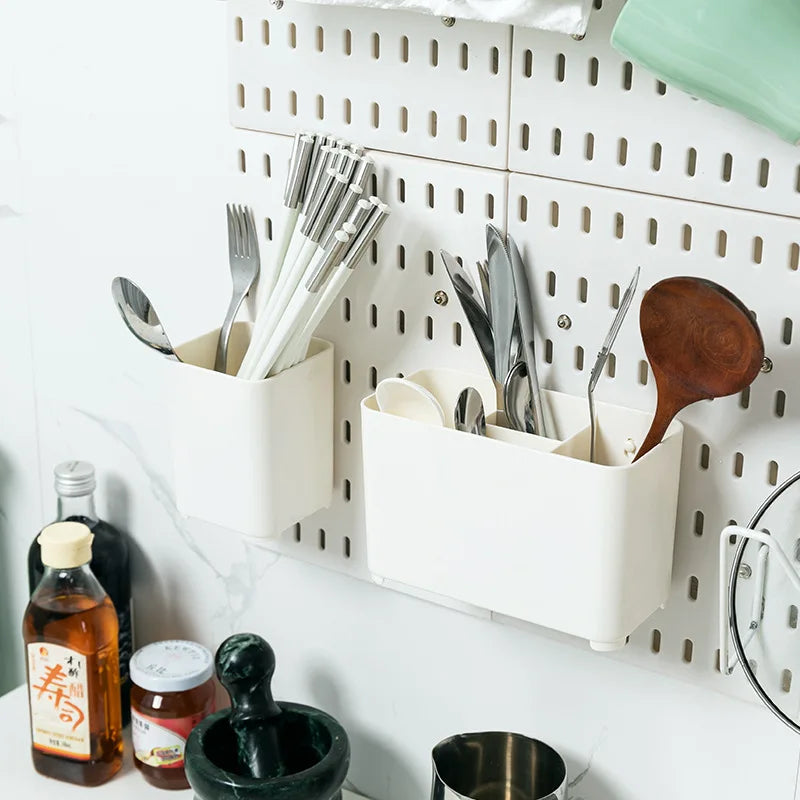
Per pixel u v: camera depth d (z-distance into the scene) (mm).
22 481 1267
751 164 750
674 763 920
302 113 919
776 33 639
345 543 1021
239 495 925
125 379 1139
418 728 1050
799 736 855
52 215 1124
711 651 863
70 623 1066
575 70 792
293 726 1039
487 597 837
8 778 1113
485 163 846
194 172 1015
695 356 750
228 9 926
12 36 1081
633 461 802
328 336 964
